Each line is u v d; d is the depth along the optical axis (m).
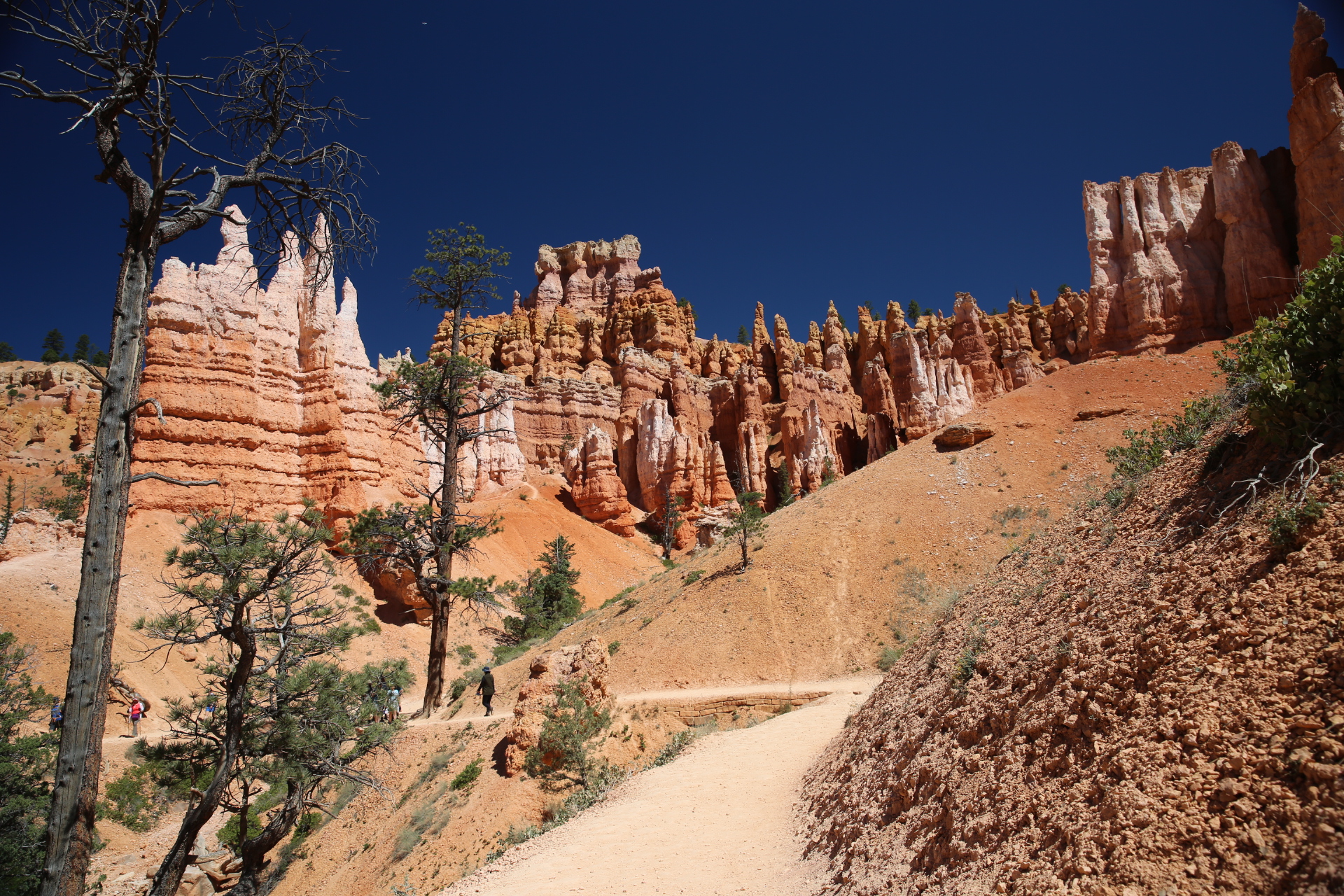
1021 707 6.79
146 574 42.56
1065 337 101.69
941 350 85.75
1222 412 9.23
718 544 49.50
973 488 44.06
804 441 85.94
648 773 16.11
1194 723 4.88
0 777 21.83
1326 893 3.41
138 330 8.45
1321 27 33.25
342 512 54.81
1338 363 6.10
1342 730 4.01
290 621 20.00
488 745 22.61
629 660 35.50
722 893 8.53
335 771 20.53
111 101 7.97
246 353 56.16
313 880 21.00
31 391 120.19
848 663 32.69
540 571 59.09
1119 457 11.50
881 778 8.59
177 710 21.27
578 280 155.88
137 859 24.80
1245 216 47.34
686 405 106.44
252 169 9.68
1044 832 5.33
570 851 11.39
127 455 8.27
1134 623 6.30
